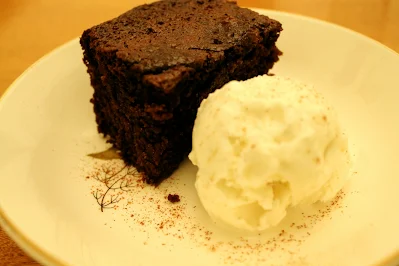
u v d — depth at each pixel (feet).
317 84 0.78
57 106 0.72
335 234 0.56
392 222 0.55
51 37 0.89
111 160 0.70
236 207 0.57
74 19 0.94
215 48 0.64
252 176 0.55
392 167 0.63
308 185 0.57
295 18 0.82
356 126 0.72
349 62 0.78
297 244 0.56
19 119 0.67
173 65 0.60
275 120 0.57
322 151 0.57
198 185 0.60
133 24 0.69
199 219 0.61
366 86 0.75
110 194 0.64
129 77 0.61
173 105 0.60
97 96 0.71
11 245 0.57
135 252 0.56
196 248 0.57
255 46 0.69
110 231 0.59
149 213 0.62
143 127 0.64
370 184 0.62
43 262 0.50
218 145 0.57
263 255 0.55
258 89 0.59
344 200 0.61
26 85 0.71
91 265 0.51
